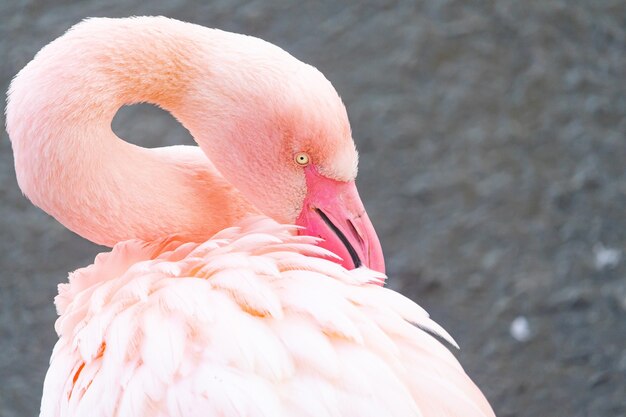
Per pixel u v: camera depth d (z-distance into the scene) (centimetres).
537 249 798
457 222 817
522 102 899
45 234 832
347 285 355
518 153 863
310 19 966
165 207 397
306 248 370
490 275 782
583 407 699
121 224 391
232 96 389
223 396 320
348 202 407
